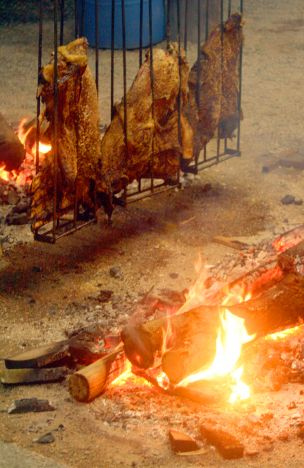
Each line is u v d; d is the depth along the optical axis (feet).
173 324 20.99
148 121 27.27
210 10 52.16
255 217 30.76
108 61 49.49
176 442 18.76
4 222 30.19
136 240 29.07
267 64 49.73
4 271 27.14
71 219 27.27
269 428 19.58
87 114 25.35
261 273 24.22
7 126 32.60
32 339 23.70
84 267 27.43
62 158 24.91
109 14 50.62
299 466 18.35
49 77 23.98
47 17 57.98
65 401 20.84
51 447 19.07
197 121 30.35
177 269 27.32
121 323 23.45
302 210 31.35
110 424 19.90
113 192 27.48
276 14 59.88
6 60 50.67
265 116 41.29
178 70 27.84
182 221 30.35
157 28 52.34
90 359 21.75
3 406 20.71
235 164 35.22
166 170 28.89
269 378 21.27
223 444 18.69
